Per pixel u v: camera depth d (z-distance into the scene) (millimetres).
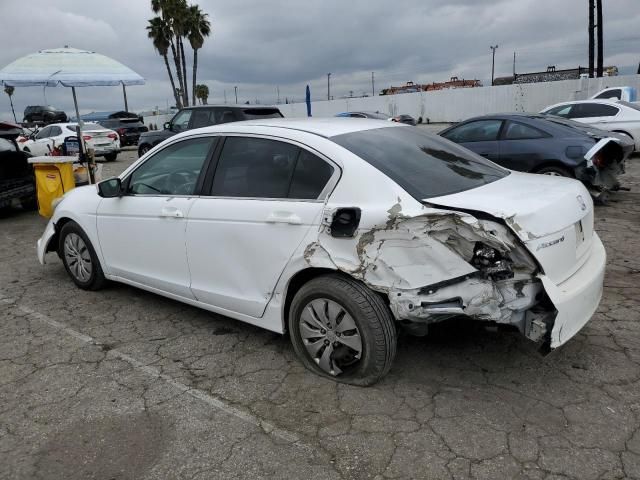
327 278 3115
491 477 2426
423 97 33250
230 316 3766
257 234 3385
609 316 4023
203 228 3697
